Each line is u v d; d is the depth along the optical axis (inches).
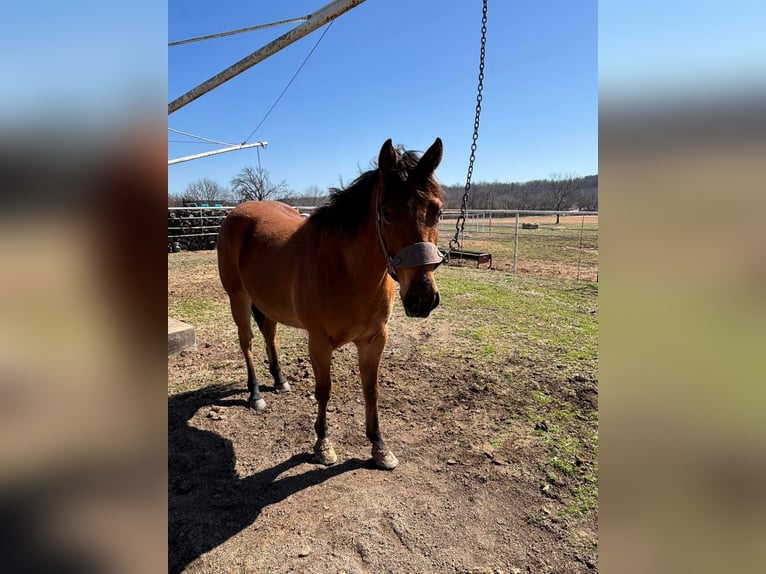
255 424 113.7
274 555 71.5
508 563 69.7
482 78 77.0
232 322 202.8
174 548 73.0
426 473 92.9
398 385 134.3
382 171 72.9
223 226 129.5
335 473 93.2
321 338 89.5
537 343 172.7
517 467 94.2
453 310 225.9
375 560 70.3
